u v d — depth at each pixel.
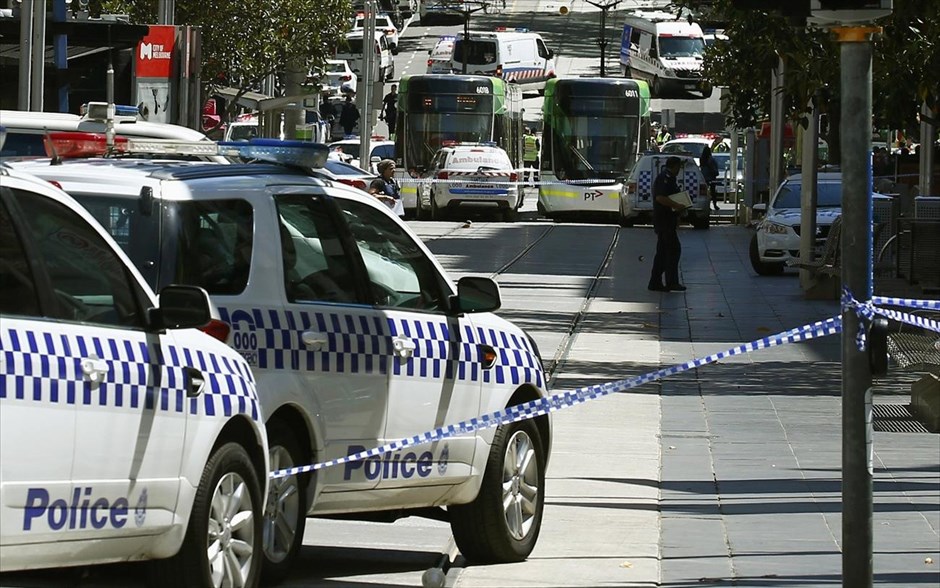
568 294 67.12
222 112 102.94
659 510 26.86
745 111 92.62
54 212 15.95
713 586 21.52
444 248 90.88
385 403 21.33
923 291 56.41
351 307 21.11
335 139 167.75
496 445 22.95
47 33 57.62
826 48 42.72
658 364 46.22
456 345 22.59
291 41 91.50
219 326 19.25
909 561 22.83
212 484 17.55
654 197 68.94
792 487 28.72
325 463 20.42
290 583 21.33
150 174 20.06
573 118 119.19
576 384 41.78
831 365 46.03
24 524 14.77
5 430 14.48
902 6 40.88
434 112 121.31
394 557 23.70
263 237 20.27
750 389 41.28
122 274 16.70
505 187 114.69
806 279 67.75
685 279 75.06
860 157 16.83
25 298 15.16
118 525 16.02
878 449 32.28
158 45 66.25
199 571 17.38
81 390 15.44
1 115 36.44
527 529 23.66
